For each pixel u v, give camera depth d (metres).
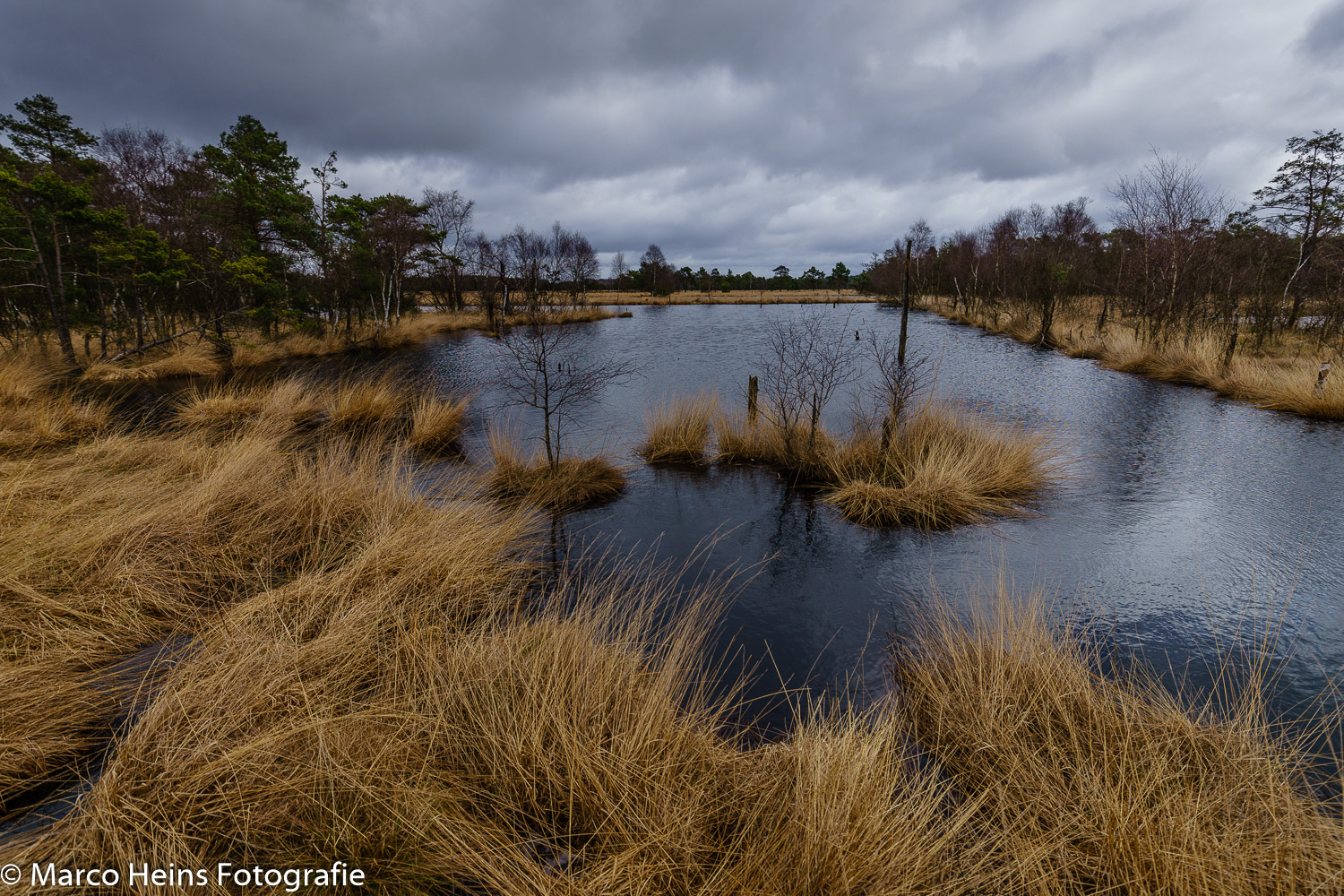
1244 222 21.66
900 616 4.30
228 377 15.41
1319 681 3.42
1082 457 8.17
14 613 3.45
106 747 2.69
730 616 4.33
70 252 15.23
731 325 32.47
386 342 22.86
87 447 7.01
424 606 3.84
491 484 7.04
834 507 6.54
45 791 2.47
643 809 2.19
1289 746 2.82
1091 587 4.68
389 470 7.06
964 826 2.35
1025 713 2.76
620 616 4.12
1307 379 10.48
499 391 13.98
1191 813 2.14
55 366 14.22
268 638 3.22
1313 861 1.92
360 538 4.96
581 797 2.21
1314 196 17.98
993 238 43.84
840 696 3.39
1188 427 9.60
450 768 2.47
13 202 14.10
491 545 4.86
